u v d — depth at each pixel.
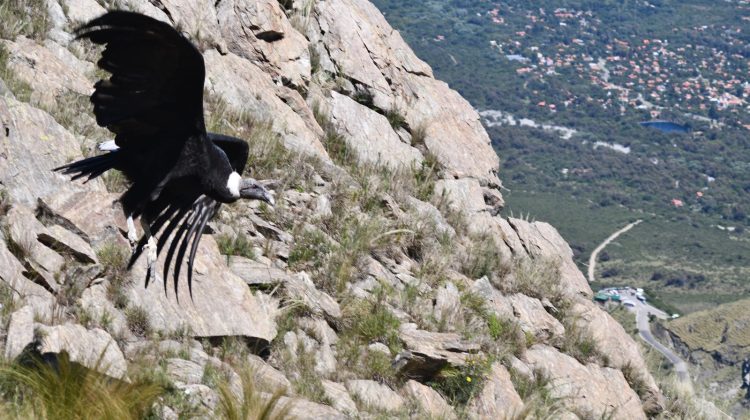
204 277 8.95
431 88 17.80
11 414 5.64
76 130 10.45
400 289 11.78
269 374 8.51
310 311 9.96
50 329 6.81
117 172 9.85
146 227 5.49
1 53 11.03
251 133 13.07
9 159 8.72
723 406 16.16
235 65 14.52
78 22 13.00
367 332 10.38
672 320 77.81
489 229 15.35
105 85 4.96
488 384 10.52
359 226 12.36
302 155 13.27
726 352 70.56
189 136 5.28
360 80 16.53
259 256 10.46
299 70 15.71
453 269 13.31
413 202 14.27
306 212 12.09
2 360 6.33
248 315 8.94
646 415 13.73
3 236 7.89
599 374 12.98
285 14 16.86
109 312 7.95
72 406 5.88
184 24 14.30
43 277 7.70
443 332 11.31
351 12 17.42
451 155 16.61
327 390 8.87
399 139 16.27
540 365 12.23
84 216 8.73
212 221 10.43
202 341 8.46
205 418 6.69
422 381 10.27
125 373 6.62
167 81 4.97
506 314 12.84
